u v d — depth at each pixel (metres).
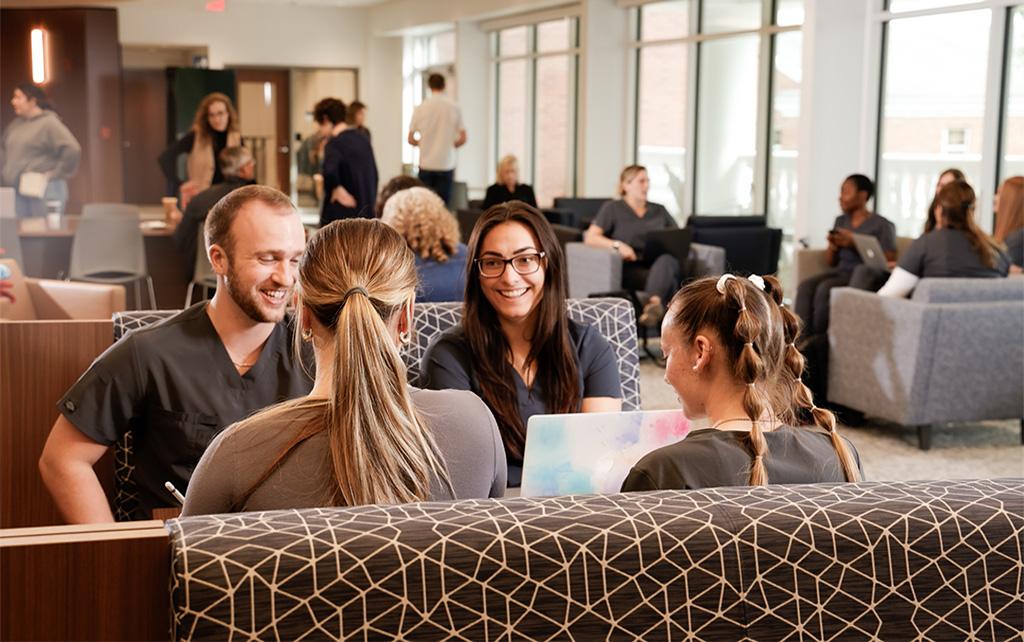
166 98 18.52
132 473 2.59
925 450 5.57
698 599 1.21
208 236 2.30
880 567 1.25
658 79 12.59
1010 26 8.25
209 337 2.36
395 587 1.14
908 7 9.07
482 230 2.74
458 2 15.95
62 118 15.57
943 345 5.48
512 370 2.78
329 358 1.67
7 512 2.80
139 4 17.17
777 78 10.76
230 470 1.58
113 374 2.30
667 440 2.14
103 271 8.11
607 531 1.20
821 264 7.93
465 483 1.75
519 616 1.17
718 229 8.72
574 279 8.49
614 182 13.19
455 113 12.85
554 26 14.70
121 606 1.12
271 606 1.11
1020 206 6.59
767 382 1.82
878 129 9.41
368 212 10.28
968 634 1.28
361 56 19.28
